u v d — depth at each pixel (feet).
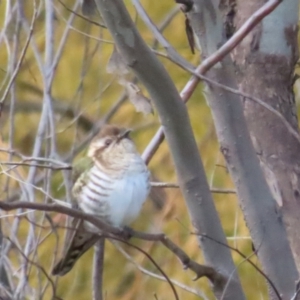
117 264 43.86
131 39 25.17
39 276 30.09
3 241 33.71
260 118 30.14
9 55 35.12
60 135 46.91
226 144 27.91
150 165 42.80
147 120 46.19
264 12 24.30
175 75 44.37
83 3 31.09
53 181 42.19
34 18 30.50
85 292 42.86
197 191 27.17
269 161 29.89
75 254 28.94
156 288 40.81
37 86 47.98
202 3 27.27
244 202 27.99
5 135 49.11
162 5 46.39
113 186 29.58
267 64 30.50
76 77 47.44
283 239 27.81
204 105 43.45
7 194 33.22
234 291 27.25
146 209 42.52
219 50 24.85
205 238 27.35
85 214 24.44
